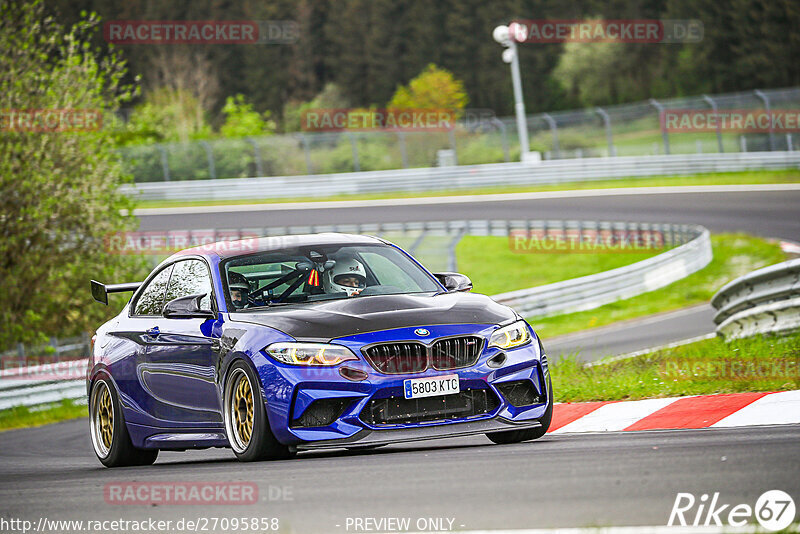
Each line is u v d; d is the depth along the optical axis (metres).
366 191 143.62
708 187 124.06
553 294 70.31
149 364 23.77
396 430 19.58
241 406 20.92
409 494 15.03
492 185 139.62
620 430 23.16
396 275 25.05
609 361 36.47
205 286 23.17
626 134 172.25
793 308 35.50
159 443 23.64
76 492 18.31
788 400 23.00
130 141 170.50
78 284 74.12
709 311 63.78
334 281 23.00
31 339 71.25
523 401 20.89
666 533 11.87
